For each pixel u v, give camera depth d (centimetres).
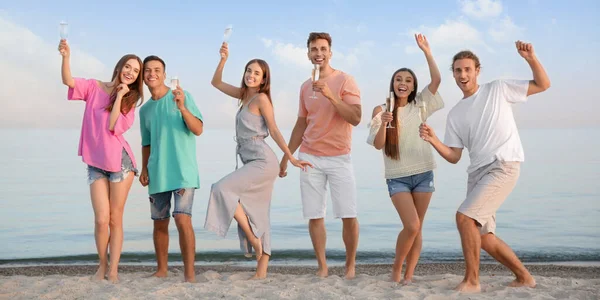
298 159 525
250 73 514
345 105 514
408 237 485
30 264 739
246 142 517
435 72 497
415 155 489
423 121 496
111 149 493
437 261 749
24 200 1421
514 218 1116
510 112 454
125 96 500
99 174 503
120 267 689
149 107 517
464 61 460
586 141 5212
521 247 846
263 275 521
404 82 491
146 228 1037
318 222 546
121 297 425
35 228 1038
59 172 2227
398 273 498
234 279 525
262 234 514
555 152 3359
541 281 499
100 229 500
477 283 449
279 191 1650
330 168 536
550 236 936
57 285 473
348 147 540
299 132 566
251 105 518
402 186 491
